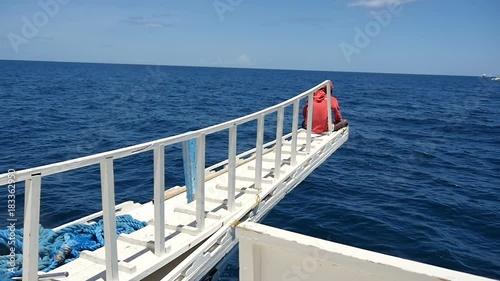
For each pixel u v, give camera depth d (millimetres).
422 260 7617
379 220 9352
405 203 10789
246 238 2277
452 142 21250
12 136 17906
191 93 51375
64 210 9016
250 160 8617
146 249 4711
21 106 29359
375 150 18266
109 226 3869
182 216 5664
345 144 19469
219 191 6574
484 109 40219
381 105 40844
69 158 14328
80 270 4254
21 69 107938
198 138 4949
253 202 6117
